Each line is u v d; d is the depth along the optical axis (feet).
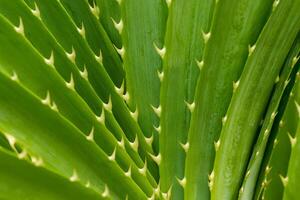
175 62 1.64
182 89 1.68
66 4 1.78
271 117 1.68
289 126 1.67
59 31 1.73
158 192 1.75
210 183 1.70
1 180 1.43
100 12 1.81
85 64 1.75
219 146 1.63
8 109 1.53
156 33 1.75
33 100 1.51
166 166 1.74
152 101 1.79
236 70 1.59
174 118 1.70
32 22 1.64
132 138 1.80
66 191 1.50
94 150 1.59
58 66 1.69
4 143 1.69
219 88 1.61
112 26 1.83
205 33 1.64
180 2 1.55
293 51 1.67
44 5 1.71
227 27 1.51
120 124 1.79
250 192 1.78
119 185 1.65
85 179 1.62
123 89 1.76
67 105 1.64
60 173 1.48
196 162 1.69
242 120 1.63
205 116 1.64
